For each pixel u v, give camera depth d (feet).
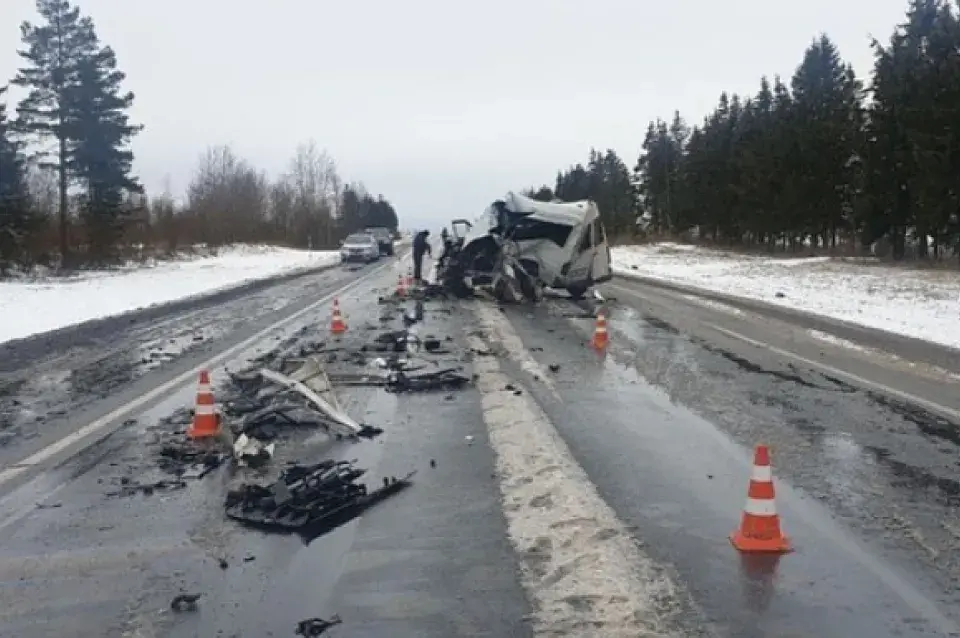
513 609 14.15
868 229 139.85
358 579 15.38
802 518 18.92
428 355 42.78
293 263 166.40
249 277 118.01
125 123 140.05
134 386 34.60
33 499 20.13
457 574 15.57
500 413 29.12
